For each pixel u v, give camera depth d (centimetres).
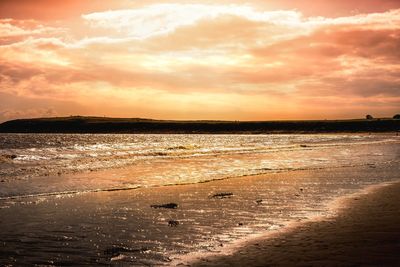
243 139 10038
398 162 2961
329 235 948
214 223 1098
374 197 1481
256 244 889
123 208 1313
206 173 2309
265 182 1928
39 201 1423
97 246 895
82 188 1727
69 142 8275
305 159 3288
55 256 826
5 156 3094
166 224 1094
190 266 752
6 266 768
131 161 2981
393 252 809
